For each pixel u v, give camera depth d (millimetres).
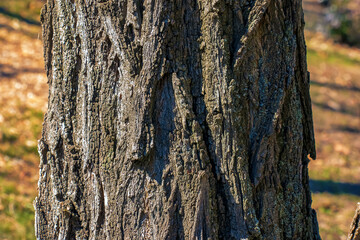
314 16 16516
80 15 1874
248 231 1837
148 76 1785
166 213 1796
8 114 6383
